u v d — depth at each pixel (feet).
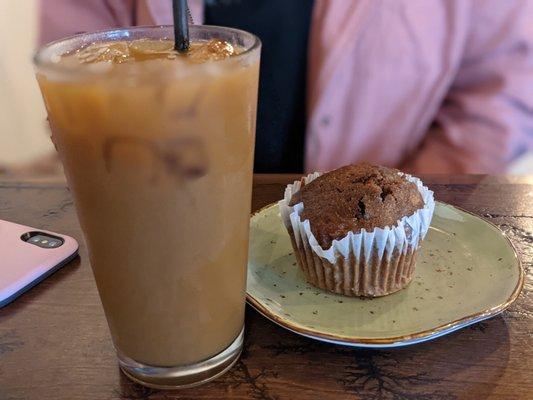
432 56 1.91
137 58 0.67
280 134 2.03
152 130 0.60
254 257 1.03
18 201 1.33
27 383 0.78
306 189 1.02
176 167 0.62
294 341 0.85
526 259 1.02
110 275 0.71
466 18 1.88
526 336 0.83
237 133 0.67
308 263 0.95
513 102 1.88
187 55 0.67
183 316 0.72
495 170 1.86
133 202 0.64
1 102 3.10
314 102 1.92
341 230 0.91
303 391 0.75
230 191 0.69
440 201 1.19
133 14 2.02
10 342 0.87
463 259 1.00
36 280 1.00
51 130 0.70
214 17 1.96
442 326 0.78
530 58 1.90
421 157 1.97
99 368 0.81
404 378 0.77
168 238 0.67
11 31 2.96
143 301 0.71
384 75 1.91
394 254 0.90
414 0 1.85
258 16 1.93
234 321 0.78
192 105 0.60
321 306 0.91
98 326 0.89
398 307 0.89
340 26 1.86
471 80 1.97
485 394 0.73
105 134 0.61
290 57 1.95
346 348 0.83
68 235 1.16
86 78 0.58
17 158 2.93
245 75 0.65
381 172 1.01
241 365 0.80
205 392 0.76
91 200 0.66
